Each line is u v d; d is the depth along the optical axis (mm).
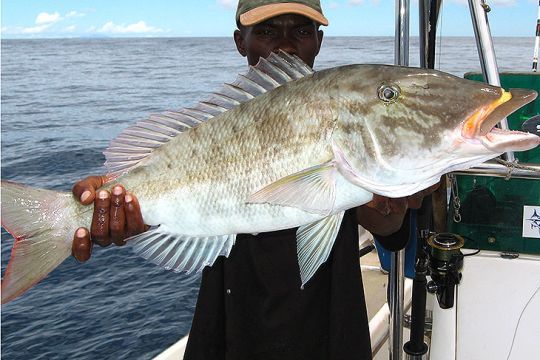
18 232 856
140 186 878
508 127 1183
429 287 1052
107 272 3330
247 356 1009
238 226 848
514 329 1131
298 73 866
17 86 16938
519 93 763
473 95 777
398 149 797
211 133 862
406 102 793
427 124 787
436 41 1028
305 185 794
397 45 928
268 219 833
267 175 827
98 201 855
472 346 1136
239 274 1002
